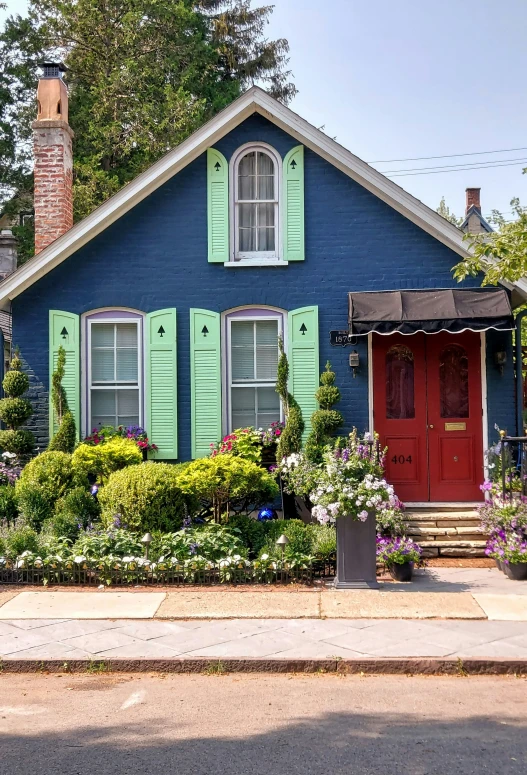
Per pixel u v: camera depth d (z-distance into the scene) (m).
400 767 5.09
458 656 7.18
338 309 12.81
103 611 8.69
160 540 10.30
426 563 11.02
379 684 6.81
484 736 5.60
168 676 7.08
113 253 13.08
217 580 9.84
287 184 12.88
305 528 10.62
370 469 9.92
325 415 12.27
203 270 13.00
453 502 12.51
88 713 6.12
